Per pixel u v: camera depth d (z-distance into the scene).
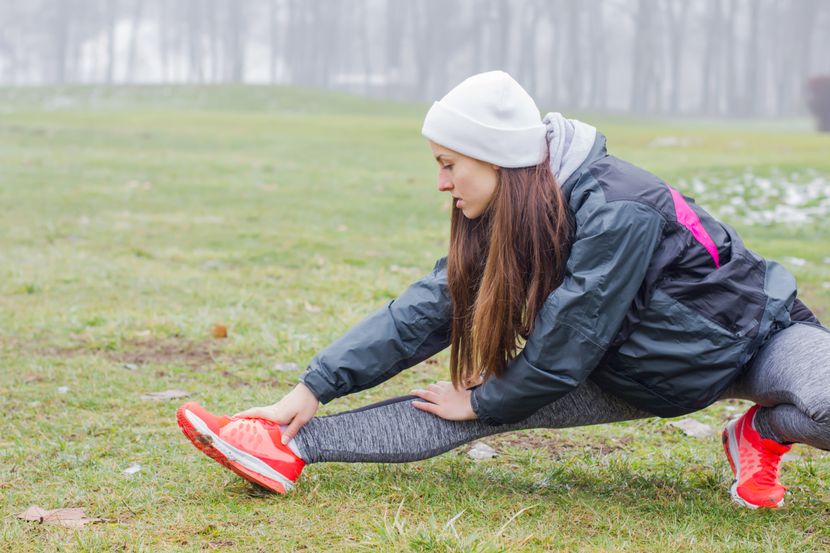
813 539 2.54
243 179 13.20
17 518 2.63
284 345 4.69
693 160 16.66
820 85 40.50
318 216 9.97
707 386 2.56
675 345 2.54
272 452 2.73
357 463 3.06
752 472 2.76
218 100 46.91
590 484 3.00
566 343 2.53
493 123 2.55
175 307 5.53
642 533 2.55
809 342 2.54
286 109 44.56
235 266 7.09
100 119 25.88
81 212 9.70
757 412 2.76
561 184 2.60
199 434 2.67
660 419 3.78
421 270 7.06
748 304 2.56
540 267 2.58
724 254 2.62
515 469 3.16
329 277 6.63
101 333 4.87
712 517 2.67
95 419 3.57
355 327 2.80
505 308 2.58
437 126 2.60
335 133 23.06
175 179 12.94
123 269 6.69
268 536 2.47
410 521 2.58
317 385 2.75
